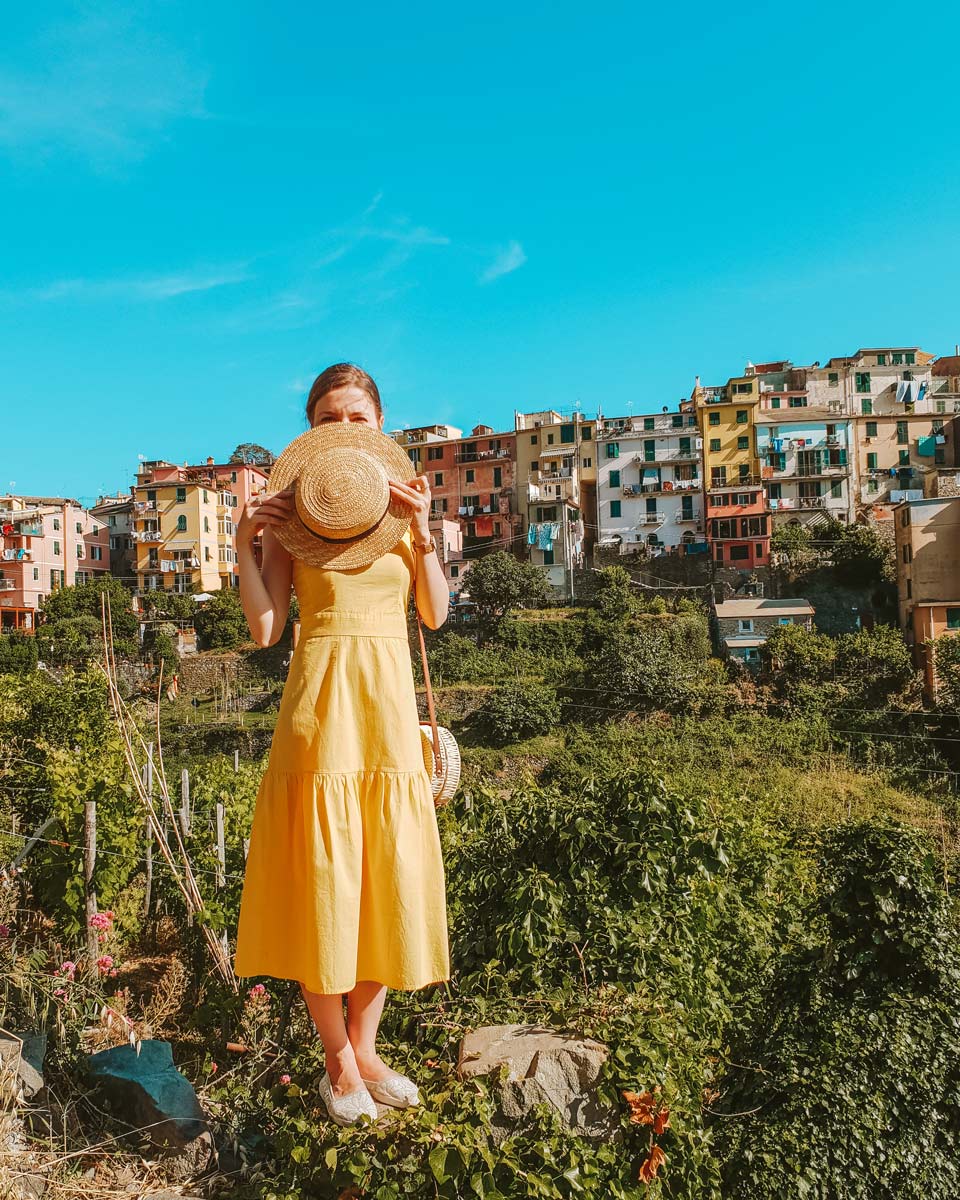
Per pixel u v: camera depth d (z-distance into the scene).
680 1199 2.77
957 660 31.55
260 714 39.56
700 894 4.67
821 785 26.84
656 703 35.25
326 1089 2.46
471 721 35.84
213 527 60.09
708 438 54.84
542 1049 2.80
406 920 2.27
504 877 4.37
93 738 8.48
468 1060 2.79
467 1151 2.29
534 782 5.59
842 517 53.44
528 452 58.28
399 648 2.41
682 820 4.68
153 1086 2.78
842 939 4.04
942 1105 3.51
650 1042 2.92
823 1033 3.76
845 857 4.20
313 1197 2.40
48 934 5.09
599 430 56.53
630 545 53.31
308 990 2.32
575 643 43.47
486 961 3.89
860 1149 3.34
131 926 5.27
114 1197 2.46
